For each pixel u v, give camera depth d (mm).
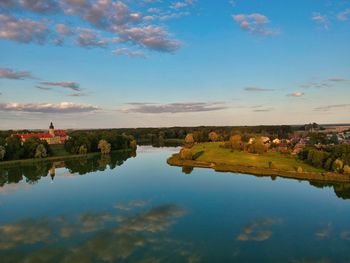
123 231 53281
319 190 83125
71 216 61062
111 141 184125
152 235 51656
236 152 148250
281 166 110188
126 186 87000
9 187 86938
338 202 71812
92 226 55625
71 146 163250
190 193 78938
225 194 78250
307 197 76250
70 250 46156
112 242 48812
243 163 118562
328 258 44281
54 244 48156
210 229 54375
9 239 50219
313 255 45094
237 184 89625
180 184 89375
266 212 64188
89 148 166500
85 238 50406
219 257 44156
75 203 70062
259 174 103562
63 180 96312
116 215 61562
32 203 70438
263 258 44125
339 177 91875
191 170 112688
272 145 173500
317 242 49531
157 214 62281
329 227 56094
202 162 125188
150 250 46125
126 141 198250
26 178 100312
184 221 58281
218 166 114750
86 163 133625
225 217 60812
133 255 44531
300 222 58500
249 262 42969
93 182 92750
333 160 103625
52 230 53812
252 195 77500
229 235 51906
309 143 172500
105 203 69875
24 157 142375
